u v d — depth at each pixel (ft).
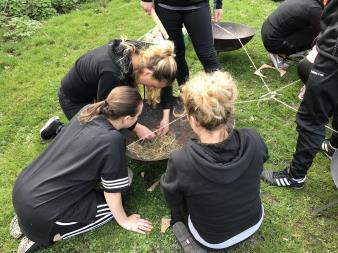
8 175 9.30
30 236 7.30
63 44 14.12
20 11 15.94
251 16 15.66
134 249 7.69
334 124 8.58
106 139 6.89
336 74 6.90
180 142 8.98
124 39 7.88
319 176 9.06
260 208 6.78
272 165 9.44
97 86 8.39
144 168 9.33
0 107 11.27
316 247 7.65
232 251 7.57
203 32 9.53
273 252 7.57
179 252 7.64
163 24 9.55
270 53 12.64
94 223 7.63
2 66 13.00
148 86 7.95
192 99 5.80
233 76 12.43
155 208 8.45
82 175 7.06
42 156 7.43
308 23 11.25
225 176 5.79
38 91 11.85
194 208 6.41
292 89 11.76
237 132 6.14
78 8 16.93
